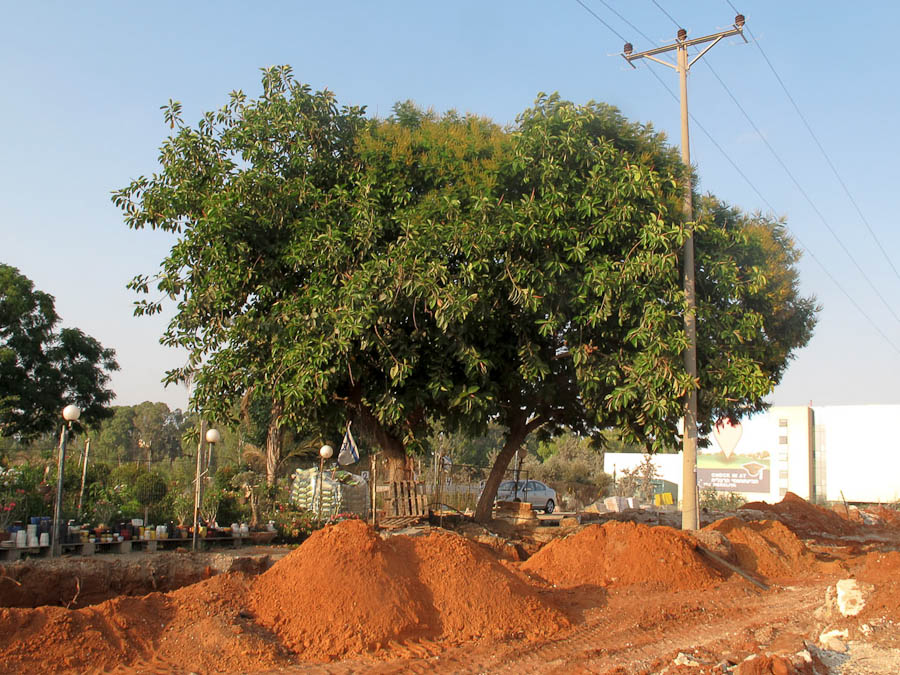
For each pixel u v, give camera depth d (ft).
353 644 25.50
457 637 27.50
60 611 23.70
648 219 45.96
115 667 22.62
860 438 144.25
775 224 68.18
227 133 48.98
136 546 51.39
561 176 45.70
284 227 47.52
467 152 46.62
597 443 61.87
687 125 53.57
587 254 46.29
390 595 27.68
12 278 89.56
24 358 89.97
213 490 60.39
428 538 31.89
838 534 81.92
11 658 21.76
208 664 23.25
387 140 48.19
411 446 54.08
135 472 63.31
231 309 48.65
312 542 29.86
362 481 85.35
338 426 51.44
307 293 44.37
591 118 47.01
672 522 77.30
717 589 38.29
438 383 45.52
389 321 44.11
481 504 59.41
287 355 42.68
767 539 49.93
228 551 52.85
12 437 88.28
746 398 58.03
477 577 30.12
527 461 190.60
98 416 96.78
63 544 45.62
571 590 36.60
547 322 44.32
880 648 25.72
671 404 45.55
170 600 26.81
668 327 46.21
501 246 43.29
